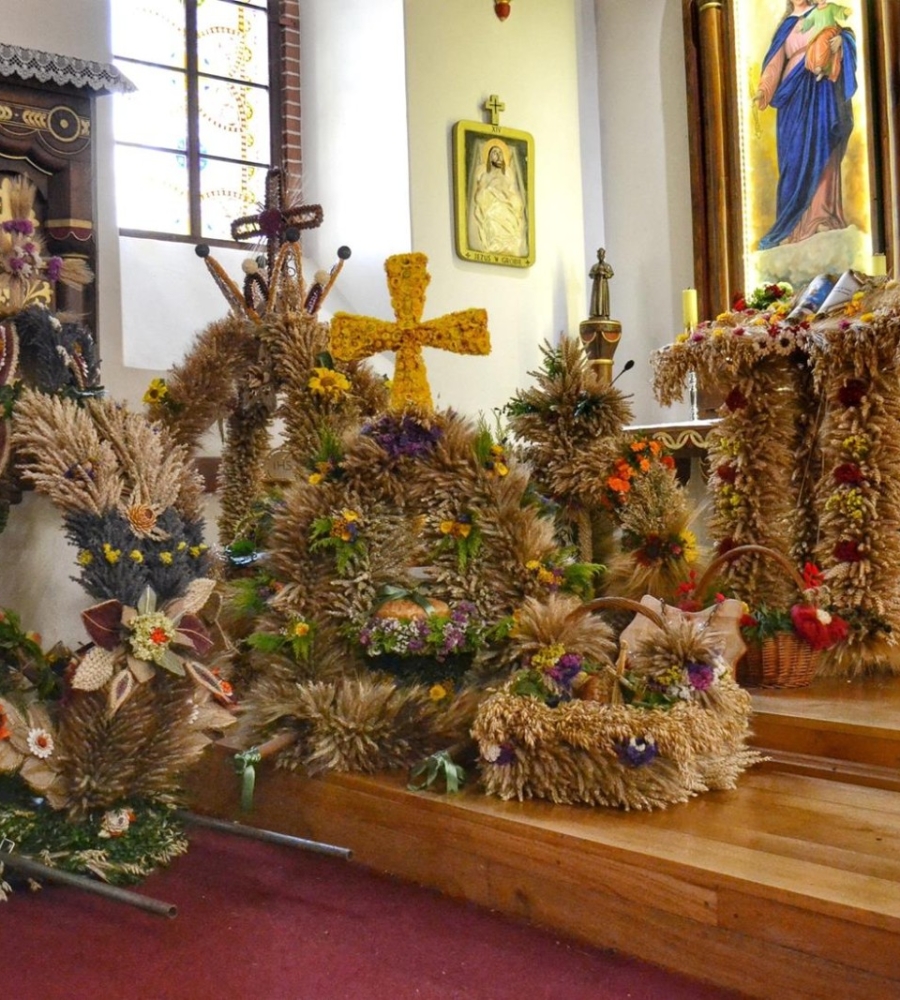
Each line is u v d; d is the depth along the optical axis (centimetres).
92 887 272
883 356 429
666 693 317
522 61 830
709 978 246
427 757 318
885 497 439
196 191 764
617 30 863
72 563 341
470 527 336
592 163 869
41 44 591
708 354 445
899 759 350
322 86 809
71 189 589
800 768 354
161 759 301
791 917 234
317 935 270
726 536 457
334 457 354
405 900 292
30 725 292
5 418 304
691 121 806
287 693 340
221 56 785
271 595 352
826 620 416
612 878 263
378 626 331
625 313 855
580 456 412
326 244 803
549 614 319
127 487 306
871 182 732
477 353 357
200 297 712
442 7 782
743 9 798
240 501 466
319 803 329
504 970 251
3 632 309
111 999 237
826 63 757
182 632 300
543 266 830
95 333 598
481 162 792
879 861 254
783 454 454
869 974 224
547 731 300
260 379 436
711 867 248
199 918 280
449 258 776
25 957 257
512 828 282
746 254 793
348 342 357
